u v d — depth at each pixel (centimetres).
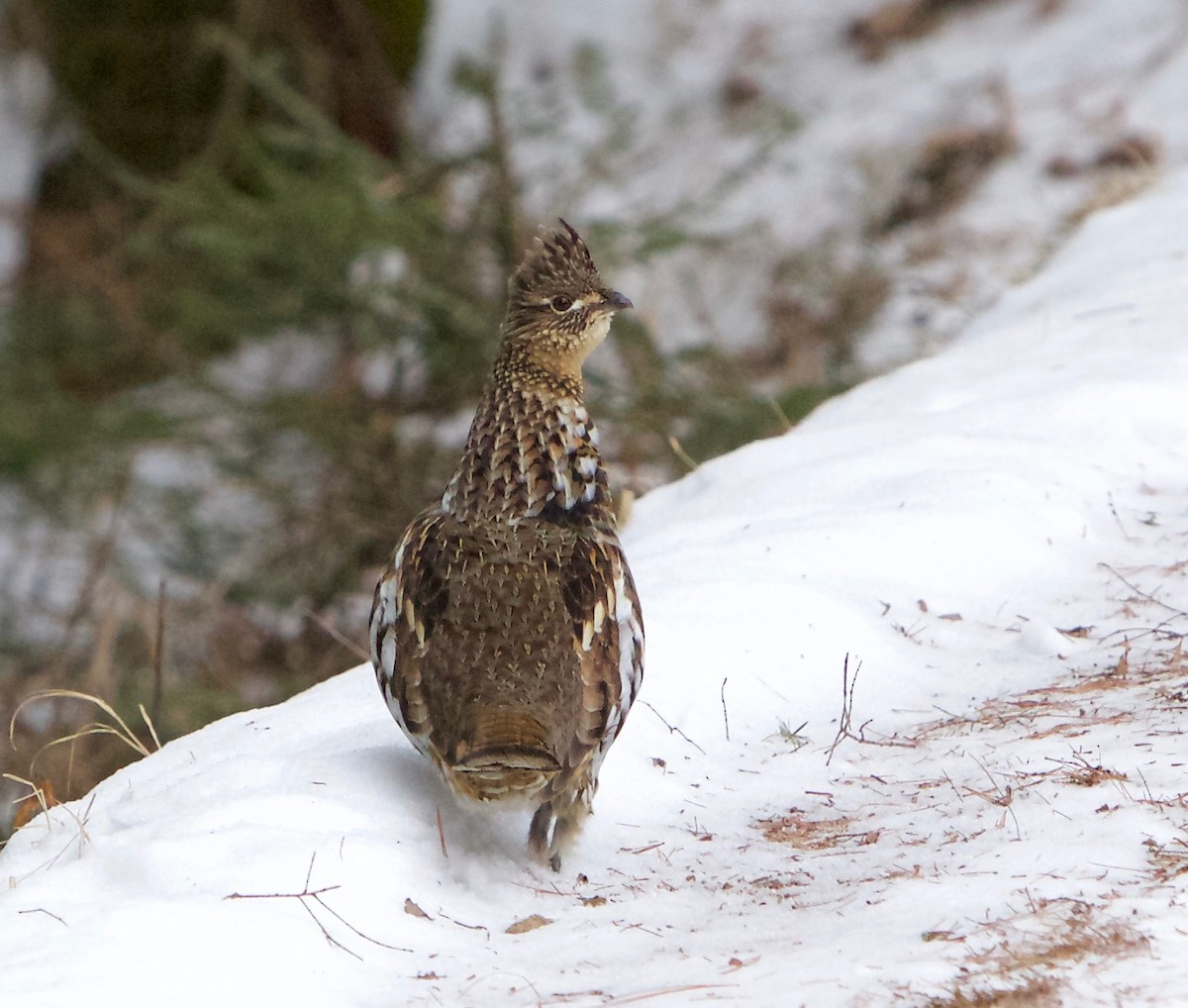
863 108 2761
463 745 600
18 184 2466
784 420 1445
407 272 1864
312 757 708
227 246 1817
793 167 2483
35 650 1831
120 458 1920
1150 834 609
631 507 1155
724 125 2789
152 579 1902
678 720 788
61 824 711
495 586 641
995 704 801
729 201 2567
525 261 702
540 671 623
